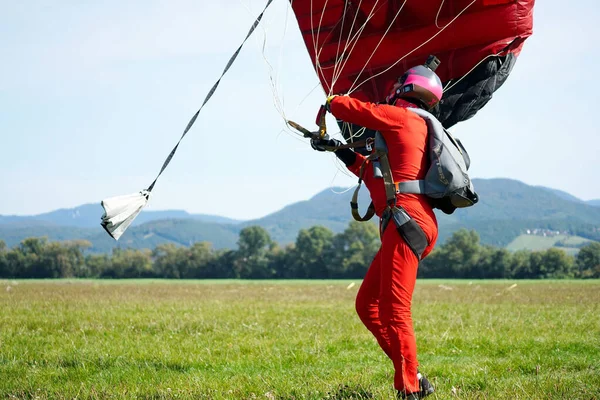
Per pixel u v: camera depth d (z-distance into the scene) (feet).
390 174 35.29
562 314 100.37
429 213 35.50
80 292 208.03
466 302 144.15
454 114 46.29
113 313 97.40
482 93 45.88
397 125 35.29
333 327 77.36
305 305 128.67
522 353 58.13
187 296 183.62
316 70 48.49
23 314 95.66
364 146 40.22
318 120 38.01
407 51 46.11
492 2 43.80
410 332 35.06
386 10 45.52
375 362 53.72
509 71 46.39
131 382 44.14
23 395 40.50
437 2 44.16
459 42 45.27
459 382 44.32
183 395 39.58
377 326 37.55
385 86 47.44
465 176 34.91
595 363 50.83
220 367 51.42
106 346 60.08
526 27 44.80
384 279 35.22
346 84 48.21
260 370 50.01
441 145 34.91
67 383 43.55
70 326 77.92
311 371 48.01
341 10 46.68
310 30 47.88
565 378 42.68
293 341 64.69
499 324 81.71
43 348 59.47
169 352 56.90
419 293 207.51
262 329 75.36
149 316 92.58
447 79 46.29
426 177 35.14
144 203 37.22
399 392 34.81
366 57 46.88
